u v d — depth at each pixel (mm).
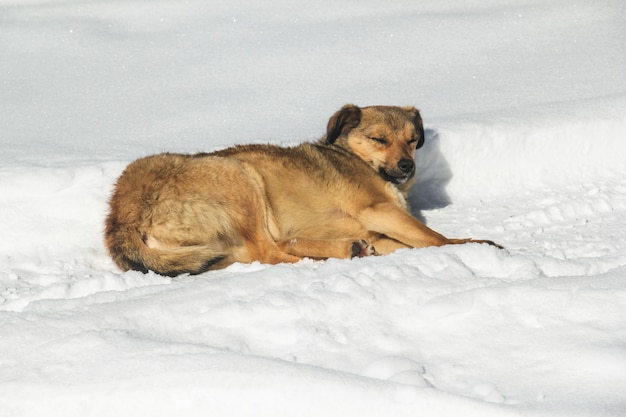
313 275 5941
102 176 8391
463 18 15766
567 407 4020
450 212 8766
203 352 4684
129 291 5996
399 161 7984
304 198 7676
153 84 12867
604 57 13227
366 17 16016
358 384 4227
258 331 5074
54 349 4836
